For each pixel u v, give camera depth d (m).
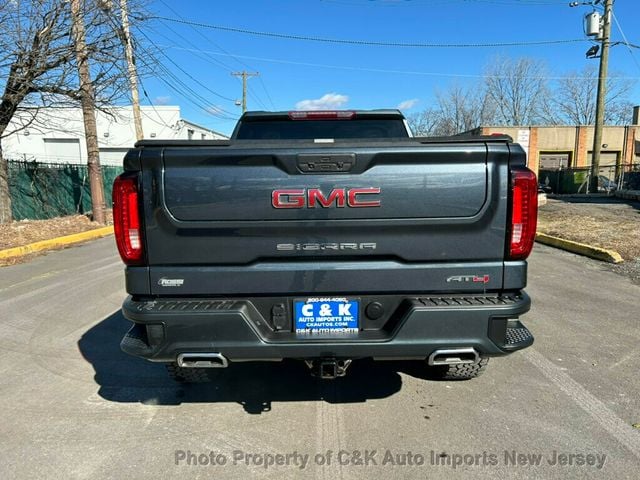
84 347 4.50
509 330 2.83
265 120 4.19
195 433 2.97
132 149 2.64
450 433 2.93
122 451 2.78
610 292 6.19
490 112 52.97
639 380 3.64
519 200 2.61
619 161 33.41
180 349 2.66
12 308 5.82
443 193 2.61
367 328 2.75
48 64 11.65
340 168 2.59
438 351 2.64
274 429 3.01
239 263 2.68
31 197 15.08
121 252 2.67
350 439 2.88
